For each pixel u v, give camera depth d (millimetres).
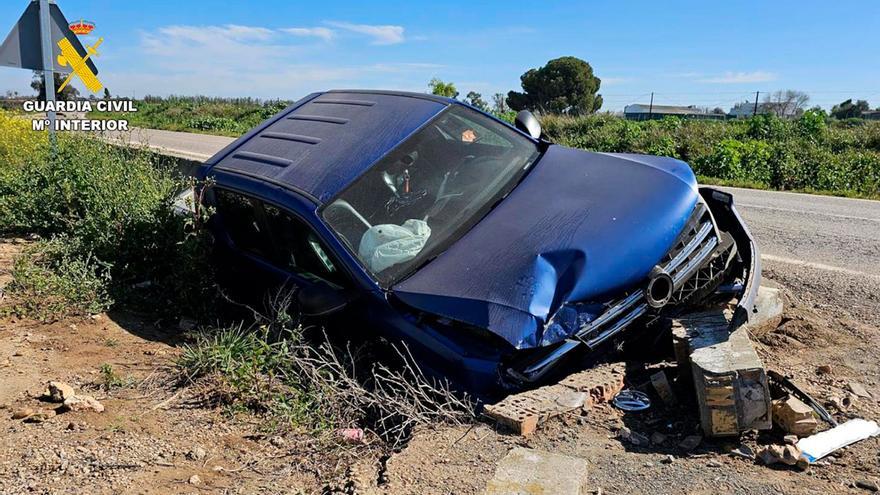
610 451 3148
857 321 4906
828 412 3459
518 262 3766
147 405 3938
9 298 5449
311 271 4555
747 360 3266
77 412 3721
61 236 6684
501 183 4688
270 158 5215
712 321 3830
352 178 4570
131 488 2996
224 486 3082
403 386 3750
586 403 3500
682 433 3334
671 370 3906
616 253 3801
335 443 3549
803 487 2805
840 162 16109
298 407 3820
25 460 3195
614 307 3760
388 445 3545
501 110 30312
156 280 5957
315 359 4125
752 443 3207
